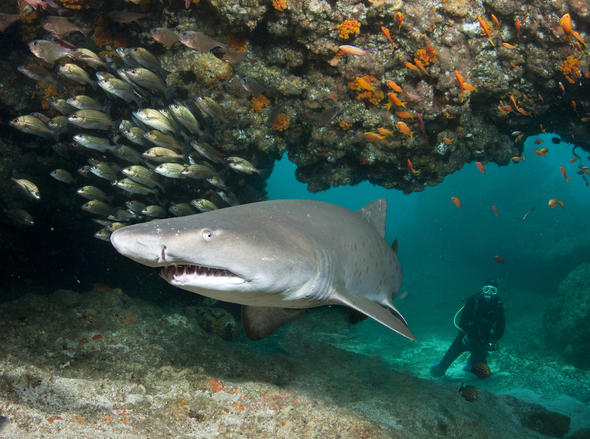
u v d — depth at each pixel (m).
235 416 3.48
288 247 2.72
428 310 20.02
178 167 6.55
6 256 8.34
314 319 8.20
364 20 6.13
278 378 4.66
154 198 7.45
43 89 7.01
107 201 6.96
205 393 3.81
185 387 3.76
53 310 4.46
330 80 6.87
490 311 8.75
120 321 4.70
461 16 6.37
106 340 4.30
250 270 2.41
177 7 6.53
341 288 3.35
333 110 6.69
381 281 4.34
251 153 7.60
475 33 6.53
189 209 7.09
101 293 5.04
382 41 6.38
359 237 3.84
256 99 7.00
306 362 5.44
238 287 2.45
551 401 8.20
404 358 11.56
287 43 6.67
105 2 6.44
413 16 6.14
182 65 6.79
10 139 7.42
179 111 6.30
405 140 7.04
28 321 4.15
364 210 4.46
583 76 6.78
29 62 6.99
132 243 2.05
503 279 22.67
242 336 7.47
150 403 3.32
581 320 11.76
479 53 6.76
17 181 5.99
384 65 6.48
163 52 6.88
